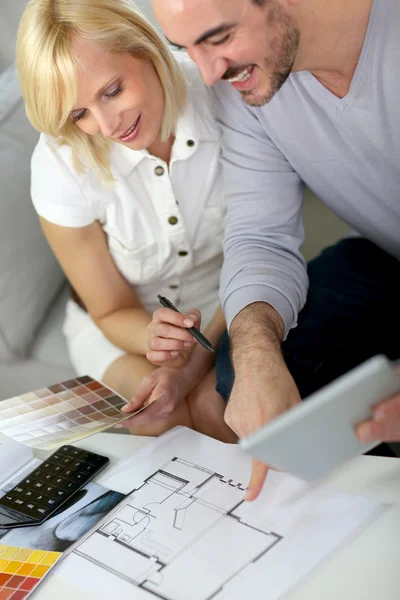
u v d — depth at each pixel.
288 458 0.75
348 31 1.05
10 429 1.08
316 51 1.07
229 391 1.19
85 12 1.13
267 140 1.31
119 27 1.16
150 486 0.96
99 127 1.22
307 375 1.26
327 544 0.81
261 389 0.99
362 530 0.82
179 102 1.32
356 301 1.38
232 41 0.98
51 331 1.72
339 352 1.30
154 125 1.26
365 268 1.46
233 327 1.16
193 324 1.21
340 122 1.18
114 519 0.91
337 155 1.23
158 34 1.26
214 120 1.37
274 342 1.09
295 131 1.24
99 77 1.16
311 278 1.46
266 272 1.24
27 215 1.68
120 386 1.40
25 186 1.69
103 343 1.50
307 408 0.69
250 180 1.33
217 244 1.49
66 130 1.28
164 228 1.42
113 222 1.39
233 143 1.34
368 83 1.11
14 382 1.66
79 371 1.52
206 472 0.96
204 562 0.81
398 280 1.43
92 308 1.48
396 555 0.78
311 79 1.15
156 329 1.23
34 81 1.17
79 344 1.54
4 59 1.86
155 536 0.87
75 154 1.32
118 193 1.36
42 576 0.84
